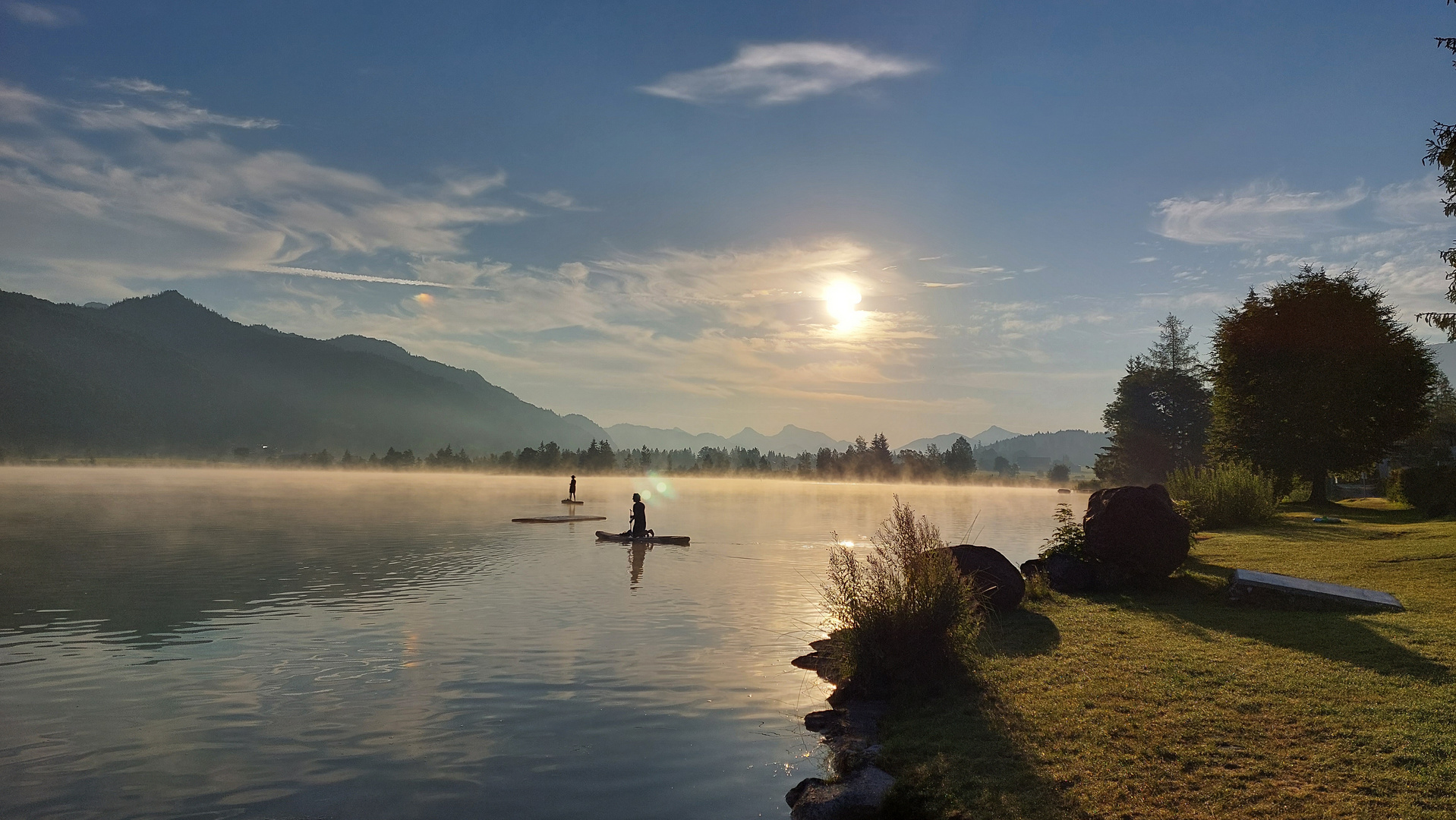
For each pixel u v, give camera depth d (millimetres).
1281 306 46312
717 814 8461
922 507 75812
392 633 17000
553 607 20344
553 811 8461
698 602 21234
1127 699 10359
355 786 9047
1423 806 6836
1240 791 7465
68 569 26031
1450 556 19500
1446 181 17328
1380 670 10641
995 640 14367
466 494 91312
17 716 11367
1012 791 7957
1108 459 113938
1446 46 16766
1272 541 26562
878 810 8141
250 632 17031
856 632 12562
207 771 9430
